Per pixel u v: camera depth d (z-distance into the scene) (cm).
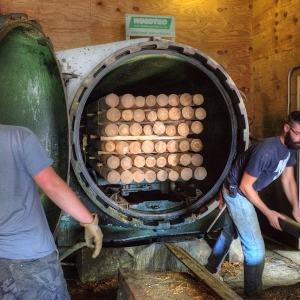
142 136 414
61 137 340
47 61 322
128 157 408
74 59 388
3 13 537
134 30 511
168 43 393
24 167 197
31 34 295
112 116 398
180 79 468
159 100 414
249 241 330
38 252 201
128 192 445
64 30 552
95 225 214
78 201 203
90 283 388
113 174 400
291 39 499
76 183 387
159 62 425
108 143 406
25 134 198
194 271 280
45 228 209
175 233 430
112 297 357
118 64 390
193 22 589
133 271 295
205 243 420
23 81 338
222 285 256
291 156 341
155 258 405
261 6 574
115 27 564
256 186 330
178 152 429
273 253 470
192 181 470
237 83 605
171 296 249
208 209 411
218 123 450
